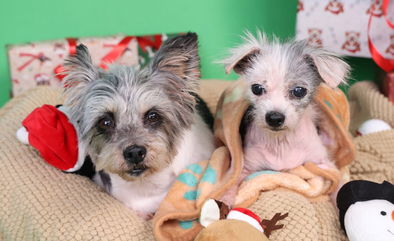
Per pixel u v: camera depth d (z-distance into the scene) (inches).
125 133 23.9
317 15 32.7
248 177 26.3
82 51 25.6
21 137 28.1
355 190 23.3
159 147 24.1
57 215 24.3
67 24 39.4
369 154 30.5
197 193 25.0
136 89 24.4
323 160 27.1
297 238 22.5
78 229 23.5
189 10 39.0
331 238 23.7
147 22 39.6
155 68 25.6
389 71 33.3
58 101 33.4
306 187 25.7
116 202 25.5
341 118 29.2
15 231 25.5
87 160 27.7
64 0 38.6
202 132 28.5
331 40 33.1
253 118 26.0
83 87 25.5
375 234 21.6
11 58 36.0
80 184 26.5
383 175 28.7
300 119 25.4
